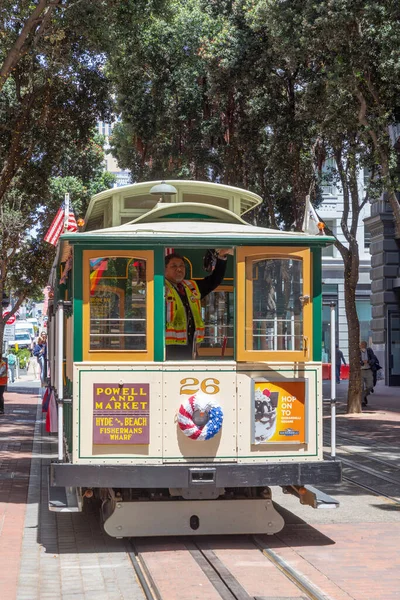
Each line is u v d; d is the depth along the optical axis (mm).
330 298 44906
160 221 9531
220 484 8422
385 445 17234
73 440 8438
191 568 7898
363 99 18219
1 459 15359
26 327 66312
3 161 22188
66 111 22391
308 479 8570
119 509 8758
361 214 45250
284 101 23156
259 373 8672
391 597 6941
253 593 7055
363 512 10555
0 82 16250
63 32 17344
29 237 36188
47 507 10922
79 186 35312
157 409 8523
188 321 9141
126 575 7715
